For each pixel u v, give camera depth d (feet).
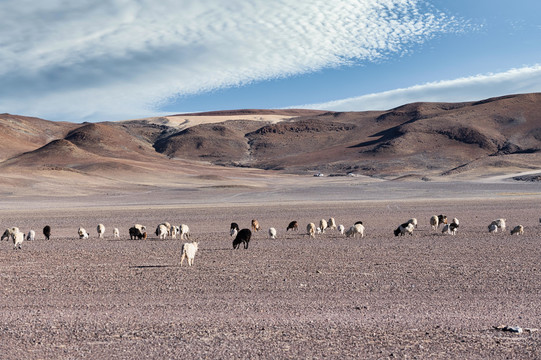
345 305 39.01
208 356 27.96
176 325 33.91
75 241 91.81
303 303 39.81
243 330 32.55
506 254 64.34
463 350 28.43
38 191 274.98
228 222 130.00
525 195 228.63
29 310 38.70
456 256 63.16
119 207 195.21
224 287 46.11
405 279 48.57
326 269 54.70
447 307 37.99
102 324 34.35
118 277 51.93
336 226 115.65
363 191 277.44
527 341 29.73
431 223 102.89
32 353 28.68
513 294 41.78
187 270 55.52
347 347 29.12
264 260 62.08
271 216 145.28
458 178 407.85
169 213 161.99
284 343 29.94
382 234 94.73
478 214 139.64
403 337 30.78
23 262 63.93
